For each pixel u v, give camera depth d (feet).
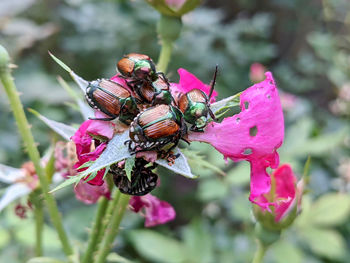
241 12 1.88
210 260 0.71
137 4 1.21
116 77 0.36
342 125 1.19
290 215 0.44
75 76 0.35
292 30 1.84
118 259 0.45
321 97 1.62
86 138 0.35
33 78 1.03
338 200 0.74
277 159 0.35
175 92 0.37
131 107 0.33
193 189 1.32
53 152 0.46
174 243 0.73
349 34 1.47
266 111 0.34
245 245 0.84
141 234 0.73
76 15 1.23
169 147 0.34
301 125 0.86
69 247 0.44
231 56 1.35
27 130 0.42
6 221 0.66
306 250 0.86
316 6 1.75
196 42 1.24
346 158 1.07
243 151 0.35
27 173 0.48
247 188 1.02
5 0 0.92
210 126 0.36
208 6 1.90
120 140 0.33
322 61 1.61
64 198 0.95
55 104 1.03
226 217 1.05
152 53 1.23
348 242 0.93
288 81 1.53
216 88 1.26
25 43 1.01
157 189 1.09
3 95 0.92
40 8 1.40
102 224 0.43
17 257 0.70
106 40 1.23
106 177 0.40
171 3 0.49
